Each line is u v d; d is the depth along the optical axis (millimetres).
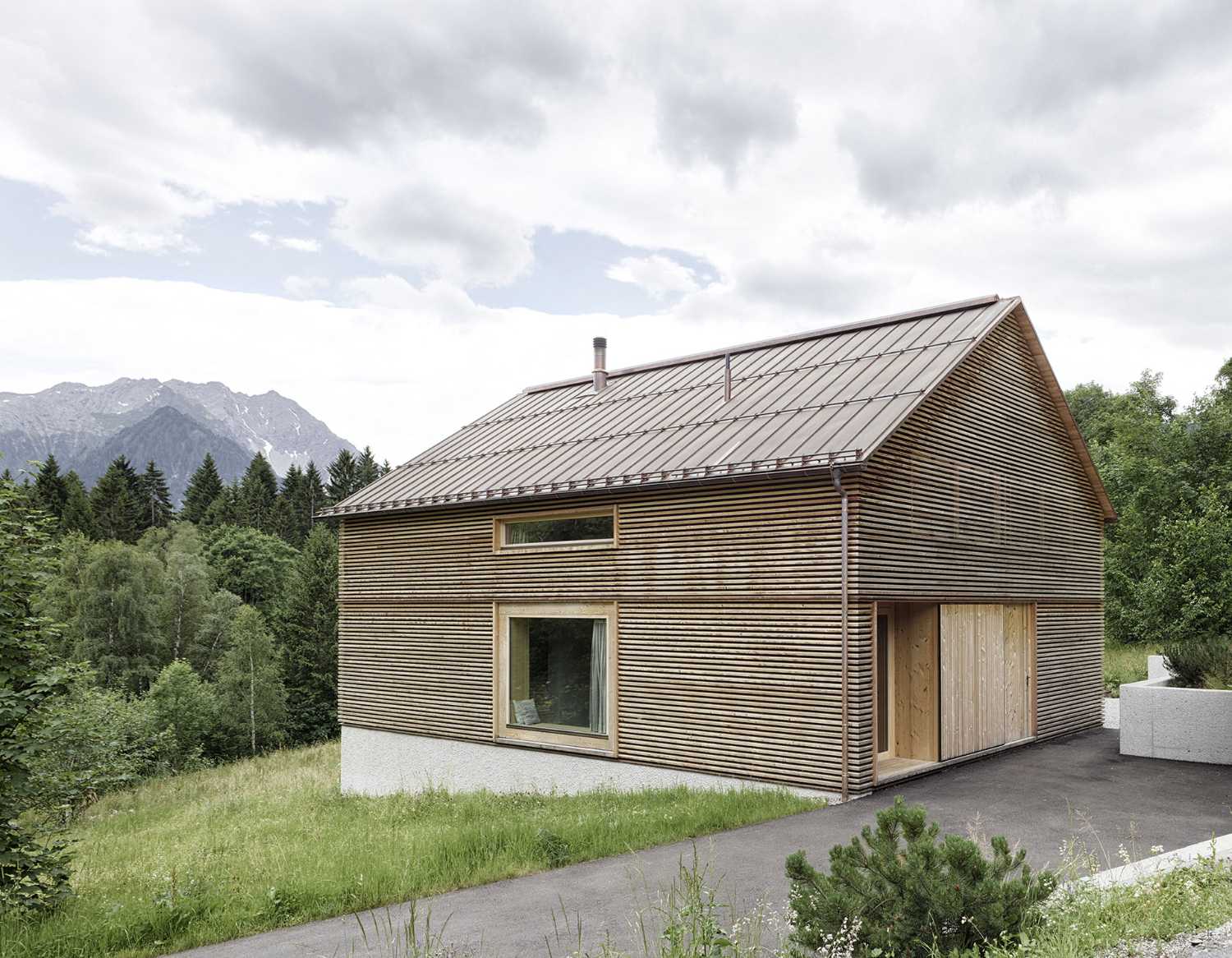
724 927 6496
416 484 17484
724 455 12734
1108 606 27344
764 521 12133
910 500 12234
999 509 14242
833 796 11156
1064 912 5090
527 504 15055
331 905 7762
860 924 4602
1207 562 24719
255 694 44031
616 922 6961
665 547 13203
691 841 9430
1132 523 28016
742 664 12227
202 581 56844
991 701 13852
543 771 14656
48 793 16094
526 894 7895
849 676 11156
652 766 13203
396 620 17141
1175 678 14656
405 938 6840
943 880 4797
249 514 80375
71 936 6984
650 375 18609
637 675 13461
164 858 10844
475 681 15734
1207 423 30078
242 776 27031
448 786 16047
